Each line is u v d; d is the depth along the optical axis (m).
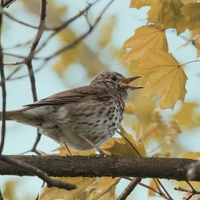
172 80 11.73
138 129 15.15
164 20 11.32
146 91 11.82
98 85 13.49
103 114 12.45
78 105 12.22
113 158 9.98
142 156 10.43
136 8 11.39
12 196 15.27
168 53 11.50
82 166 9.96
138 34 11.70
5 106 8.61
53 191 10.67
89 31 11.69
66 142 12.21
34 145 12.17
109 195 11.16
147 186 10.86
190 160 9.75
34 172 8.78
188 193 11.31
